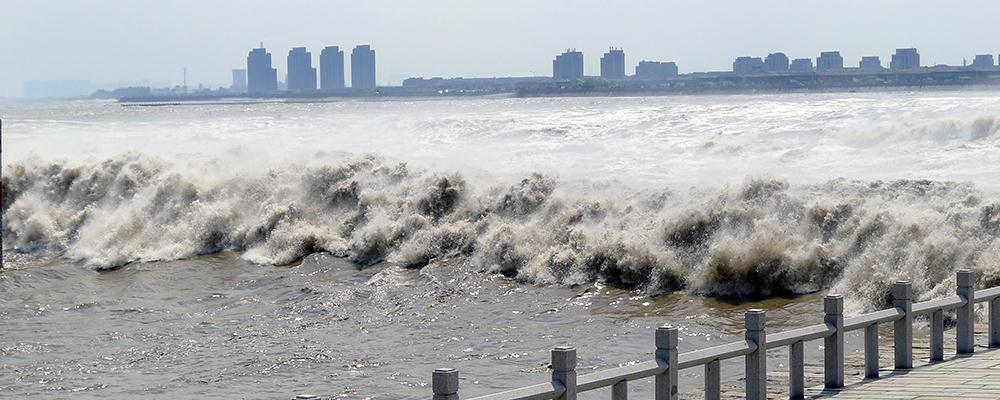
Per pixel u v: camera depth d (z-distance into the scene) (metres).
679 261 40.94
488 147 68.75
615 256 41.97
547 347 32.31
